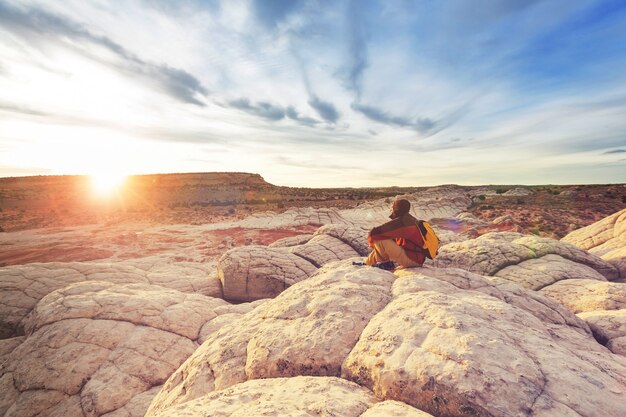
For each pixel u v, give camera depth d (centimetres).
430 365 238
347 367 283
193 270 1719
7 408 595
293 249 1504
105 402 578
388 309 336
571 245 1053
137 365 651
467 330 267
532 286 846
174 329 759
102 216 4991
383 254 521
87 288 905
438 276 485
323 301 373
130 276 1243
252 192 10238
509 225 3522
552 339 326
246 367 322
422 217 4753
